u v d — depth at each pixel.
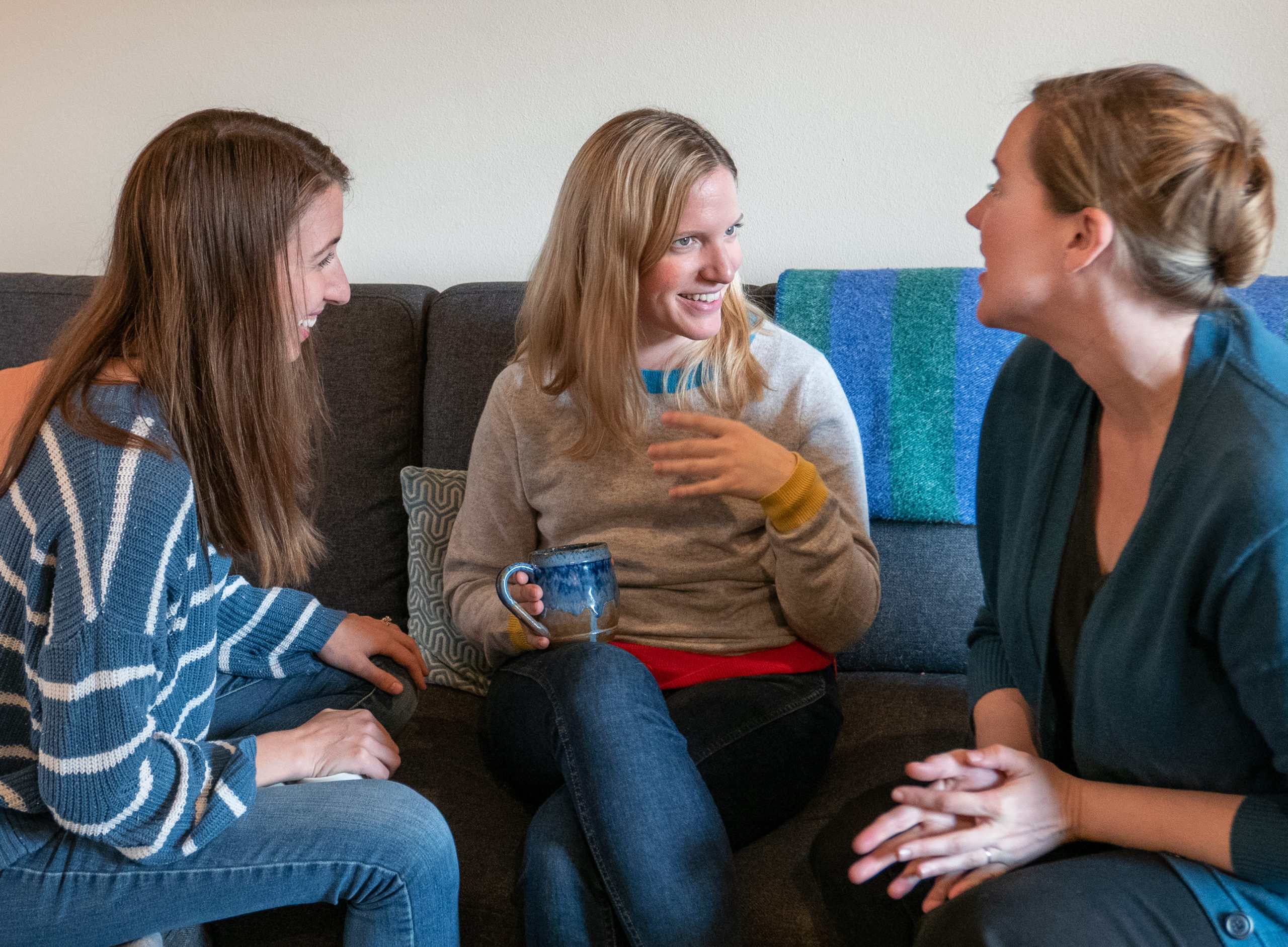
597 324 1.24
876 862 0.85
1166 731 0.83
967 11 1.60
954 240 1.69
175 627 0.95
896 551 1.47
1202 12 1.53
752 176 1.73
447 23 1.77
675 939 0.95
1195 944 0.76
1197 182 0.75
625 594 1.32
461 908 1.08
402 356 1.62
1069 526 0.93
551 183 1.81
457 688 1.48
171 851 0.90
